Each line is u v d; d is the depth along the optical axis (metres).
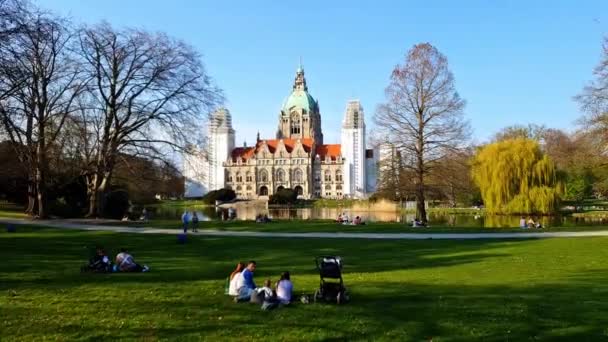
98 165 48.72
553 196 66.50
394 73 52.53
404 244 33.81
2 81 28.02
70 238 35.28
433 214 89.75
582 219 69.31
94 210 51.47
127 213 70.12
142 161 49.19
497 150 69.69
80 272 21.09
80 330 12.55
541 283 19.66
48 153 52.31
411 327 13.29
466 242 34.81
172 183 55.91
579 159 47.66
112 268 21.48
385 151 54.75
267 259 27.27
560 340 12.48
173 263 25.30
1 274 20.20
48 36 32.03
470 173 67.38
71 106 49.34
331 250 30.98
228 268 23.45
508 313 14.62
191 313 14.23
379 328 13.16
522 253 29.09
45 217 50.03
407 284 19.31
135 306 14.85
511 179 68.31
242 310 14.64
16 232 38.16
